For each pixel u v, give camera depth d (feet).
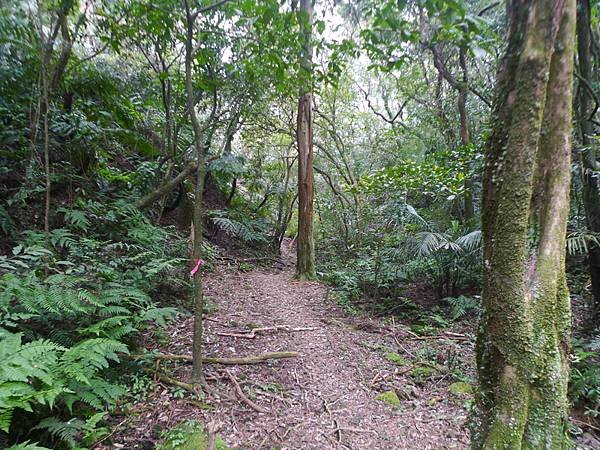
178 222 28.68
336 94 37.09
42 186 16.40
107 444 7.95
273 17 10.75
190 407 9.53
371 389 11.37
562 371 5.76
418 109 32.42
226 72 18.16
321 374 12.17
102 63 21.34
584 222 19.01
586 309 17.30
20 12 15.60
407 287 23.79
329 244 32.22
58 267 12.59
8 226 14.12
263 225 37.11
